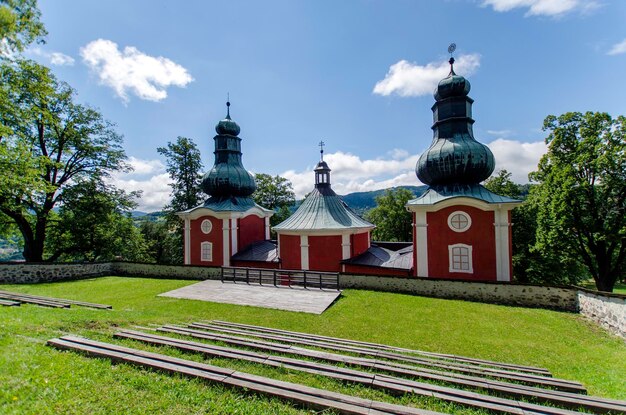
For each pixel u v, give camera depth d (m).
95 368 5.00
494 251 16.19
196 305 13.79
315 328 11.07
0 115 18.41
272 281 19.03
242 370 5.52
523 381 6.27
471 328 11.33
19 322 7.51
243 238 25.39
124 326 8.95
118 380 4.69
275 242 25.84
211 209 23.95
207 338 7.77
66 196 24.64
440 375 5.98
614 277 21.47
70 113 24.47
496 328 11.35
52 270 20.55
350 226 20.30
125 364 5.25
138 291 16.89
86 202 25.38
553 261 27.91
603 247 21.78
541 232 23.86
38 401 3.98
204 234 24.80
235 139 27.06
